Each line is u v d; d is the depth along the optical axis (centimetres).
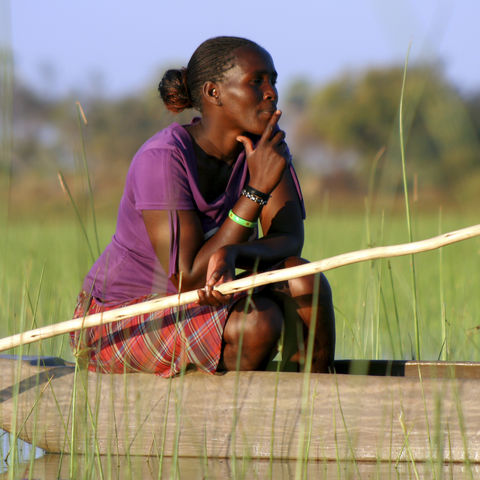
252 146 823
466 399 766
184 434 810
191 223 822
